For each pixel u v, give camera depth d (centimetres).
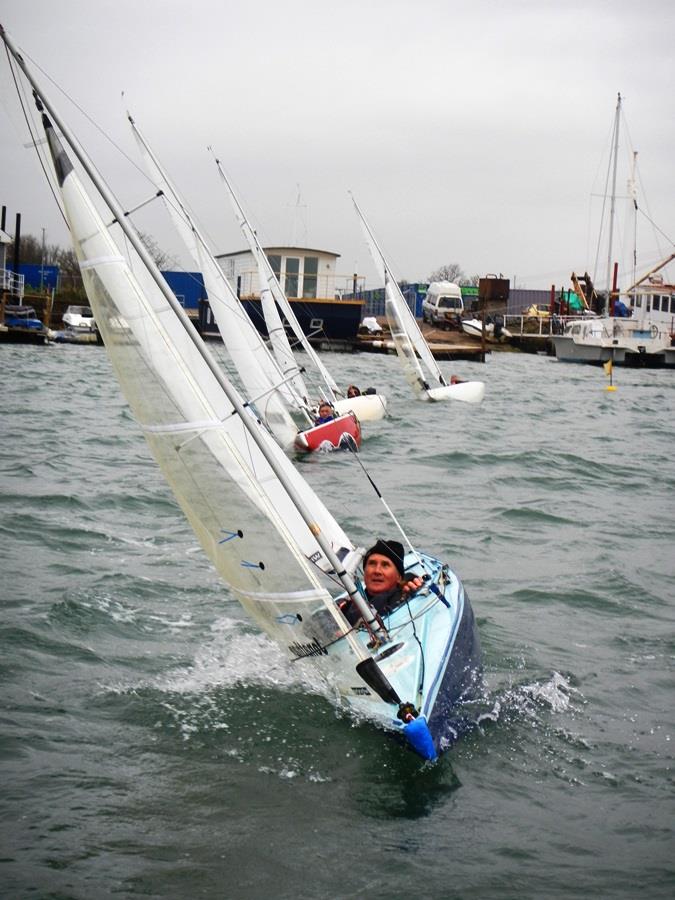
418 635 898
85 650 989
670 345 7031
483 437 2783
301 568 839
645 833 705
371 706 838
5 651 966
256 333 2430
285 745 810
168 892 621
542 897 629
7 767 753
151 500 1669
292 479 1073
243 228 2983
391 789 751
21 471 1878
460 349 6888
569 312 9262
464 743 827
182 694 899
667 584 1316
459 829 702
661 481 2161
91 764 768
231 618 1105
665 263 7256
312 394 4053
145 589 1188
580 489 2019
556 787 766
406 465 2227
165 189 2345
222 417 948
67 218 849
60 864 642
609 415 3688
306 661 883
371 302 9512
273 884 633
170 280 7650
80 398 3328
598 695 938
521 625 1127
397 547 971
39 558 1289
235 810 715
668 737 856
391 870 652
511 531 1595
